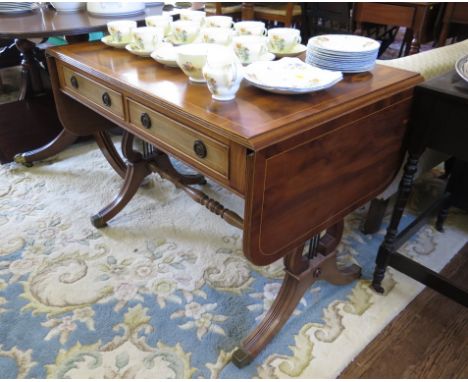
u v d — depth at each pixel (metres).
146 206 1.75
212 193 1.87
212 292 1.33
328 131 0.87
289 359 1.12
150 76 1.07
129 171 1.58
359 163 1.03
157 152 1.58
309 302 1.31
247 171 0.76
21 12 1.70
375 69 1.14
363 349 1.16
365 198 1.13
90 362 1.10
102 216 1.58
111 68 1.13
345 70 1.06
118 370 1.08
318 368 1.10
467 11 2.20
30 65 2.45
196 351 1.14
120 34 1.28
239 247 1.53
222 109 0.86
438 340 1.19
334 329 1.22
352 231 1.65
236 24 1.30
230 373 1.08
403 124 1.13
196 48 1.06
